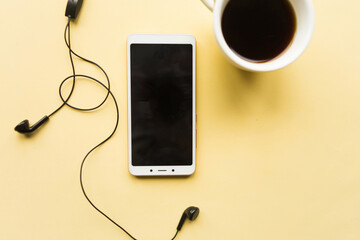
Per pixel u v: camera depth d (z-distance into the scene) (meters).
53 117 0.54
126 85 0.54
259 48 0.48
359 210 0.56
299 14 0.46
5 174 0.54
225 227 0.55
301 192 0.56
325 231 0.56
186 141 0.54
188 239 0.55
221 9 0.44
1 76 0.54
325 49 0.56
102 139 0.54
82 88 0.54
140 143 0.53
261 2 0.47
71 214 0.55
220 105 0.55
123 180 0.55
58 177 0.54
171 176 0.55
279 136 0.56
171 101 0.53
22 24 0.54
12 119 0.54
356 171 0.56
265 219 0.56
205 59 0.55
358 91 0.56
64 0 0.54
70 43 0.54
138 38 0.53
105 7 0.54
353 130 0.56
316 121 0.56
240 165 0.55
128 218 0.55
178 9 0.54
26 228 0.54
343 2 0.55
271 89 0.55
